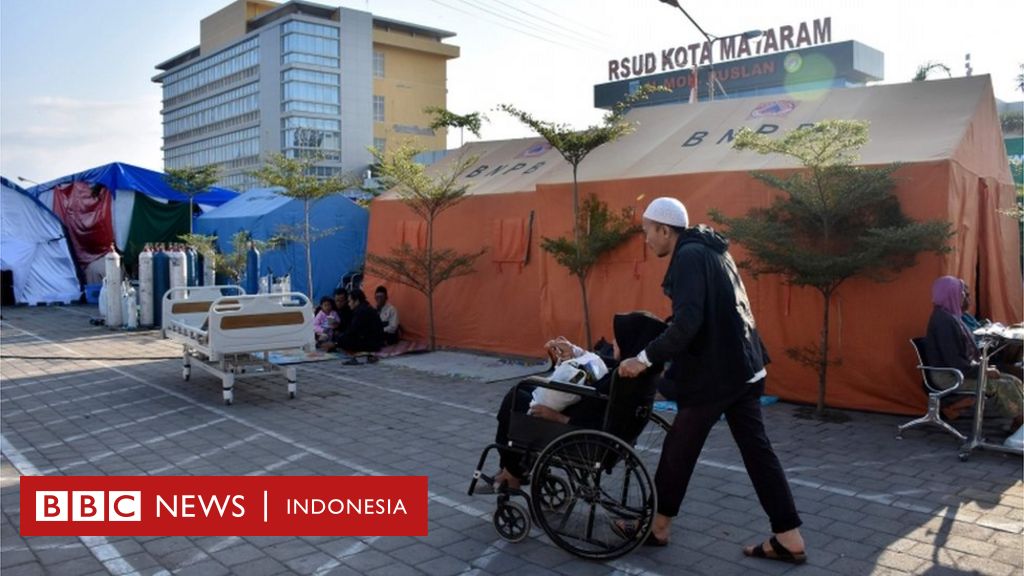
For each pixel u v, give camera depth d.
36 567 4.33
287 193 14.59
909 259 7.20
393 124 70.69
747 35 20.44
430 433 7.21
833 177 7.12
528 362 10.96
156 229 20.97
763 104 10.21
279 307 8.54
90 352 12.09
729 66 53.03
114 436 7.11
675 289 4.17
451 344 12.30
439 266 12.00
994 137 9.09
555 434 4.64
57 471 6.07
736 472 5.98
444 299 12.38
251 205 18.55
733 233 7.50
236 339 8.34
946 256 7.19
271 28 66.81
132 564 4.38
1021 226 10.37
